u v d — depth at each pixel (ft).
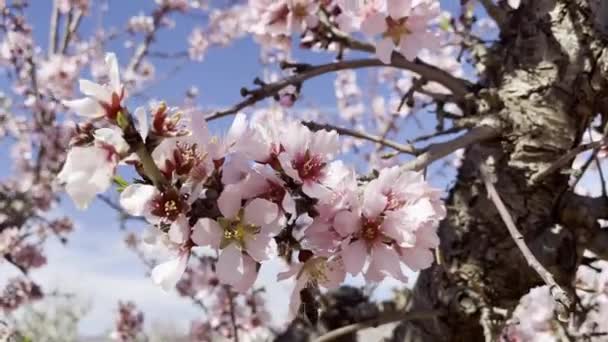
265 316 2.83
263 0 1.68
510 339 1.84
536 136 1.57
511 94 1.61
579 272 1.91
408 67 1.69
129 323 3.46
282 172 0.88
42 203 3.68
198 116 0.83
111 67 0.78
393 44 1.32
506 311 1.53
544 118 1.58
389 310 1.79
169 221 0.82
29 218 3.63
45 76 3.64
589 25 1.61
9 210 3.59
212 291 2.88
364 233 0.90
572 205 1.54
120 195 0.81
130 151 0.77
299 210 0.88
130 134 0.77
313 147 0.90
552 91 1.59
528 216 1.55
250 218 0.84
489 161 1.59
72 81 3.65
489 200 1.58
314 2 1.65
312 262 0.92
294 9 1.64
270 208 0.84
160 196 0.82
